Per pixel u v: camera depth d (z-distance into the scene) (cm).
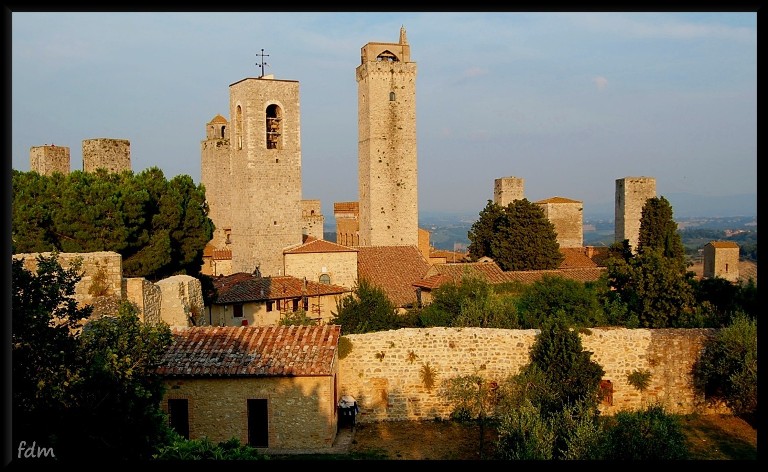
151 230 4022
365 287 4125
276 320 5006
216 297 4828
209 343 2478
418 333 2806
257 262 6912
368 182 9006
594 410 2411
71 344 1400
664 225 6469
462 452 2383
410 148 9025
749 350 2664
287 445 2355
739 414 2805
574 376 2642
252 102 6794
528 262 6831
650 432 1977
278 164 6956
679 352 2858
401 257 6091
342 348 2758
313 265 5706
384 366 2781
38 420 1291
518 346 2819
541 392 2594
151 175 4194
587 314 3494
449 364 2800
